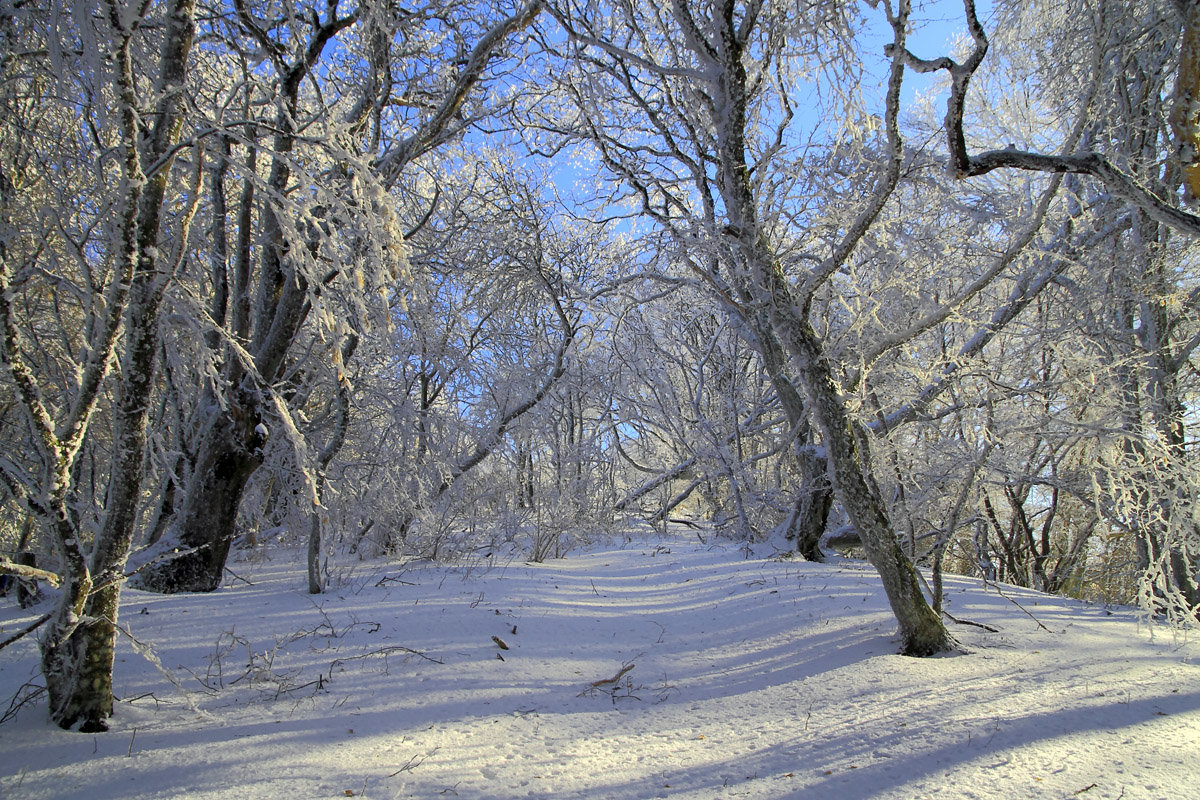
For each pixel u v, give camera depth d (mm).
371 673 5121
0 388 6801
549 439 13664
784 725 4145
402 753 3725
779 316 5852
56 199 5406
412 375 10602
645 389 17344
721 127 5953
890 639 5703
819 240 10633
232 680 4816
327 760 3559
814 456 11352
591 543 14156
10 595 6590
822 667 5289
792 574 9078
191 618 6098
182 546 7137
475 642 6039
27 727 3785
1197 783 2932
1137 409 6746
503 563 10469
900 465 7289
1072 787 2965
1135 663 4898
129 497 3988
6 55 4457
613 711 4645
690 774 3480
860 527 5676
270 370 7629
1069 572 14023
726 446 13844
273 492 12719
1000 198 9789
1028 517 14969
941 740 3566
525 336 13148
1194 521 5449
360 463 9680
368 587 7824
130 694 4461
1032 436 7125
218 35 6879
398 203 10562
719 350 16609
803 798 3092
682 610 7895
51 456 3666
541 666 5598
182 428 7777
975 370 6586
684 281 9492
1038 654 5242
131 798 3096
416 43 8695
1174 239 8883
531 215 12664
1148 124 8102
